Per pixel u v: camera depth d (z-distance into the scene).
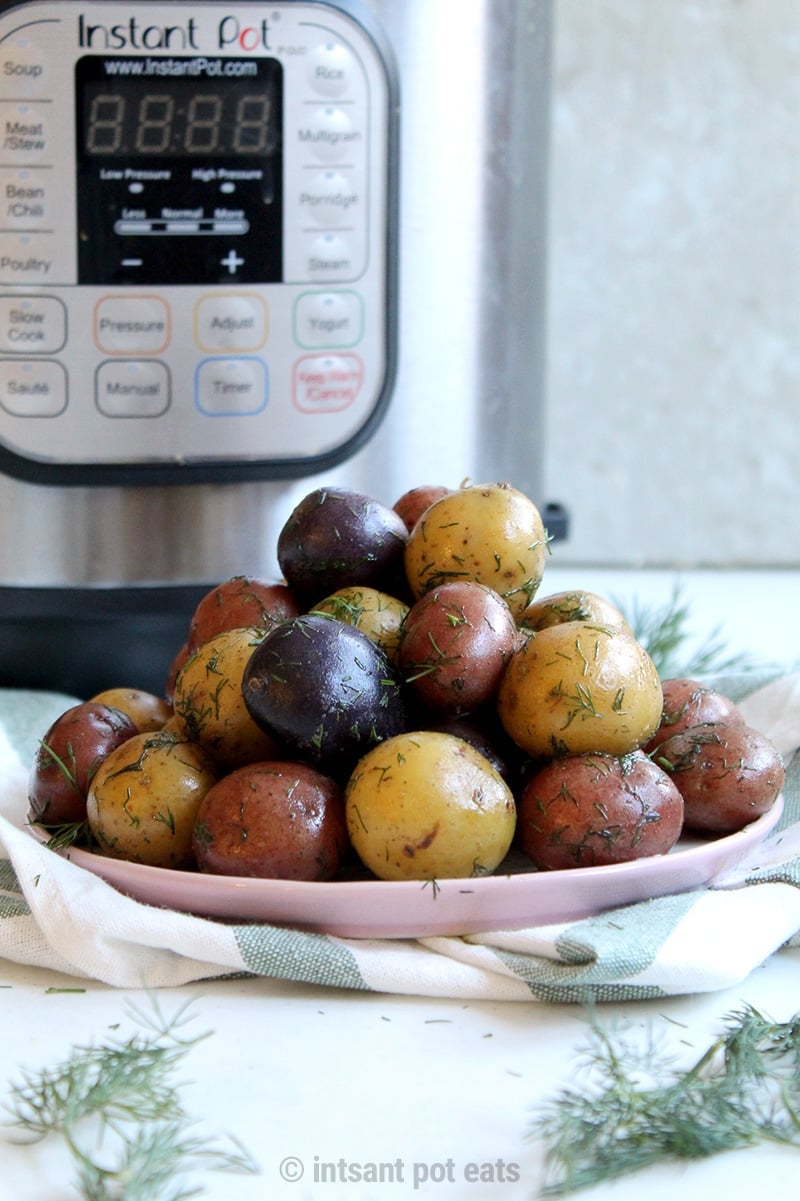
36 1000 0.54
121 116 0.69
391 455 0.75
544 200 0.78
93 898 0.55
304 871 0.55
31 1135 0.49
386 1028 0.53
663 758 0.59
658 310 1.07
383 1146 0.49
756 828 0.58
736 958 0.54
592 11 1.03
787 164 1.05
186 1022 0.53
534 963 0.54
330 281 0.72
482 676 0.57
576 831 0.55
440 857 0.54
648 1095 0.50
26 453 0.72
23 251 0.70
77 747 0.59
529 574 0.59
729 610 0.94
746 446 1.09
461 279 0.75
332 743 0.55
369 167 0.72
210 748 0.57
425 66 0.72
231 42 0.69
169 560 0.73
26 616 0.73
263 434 0.73
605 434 1.09
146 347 0.71
